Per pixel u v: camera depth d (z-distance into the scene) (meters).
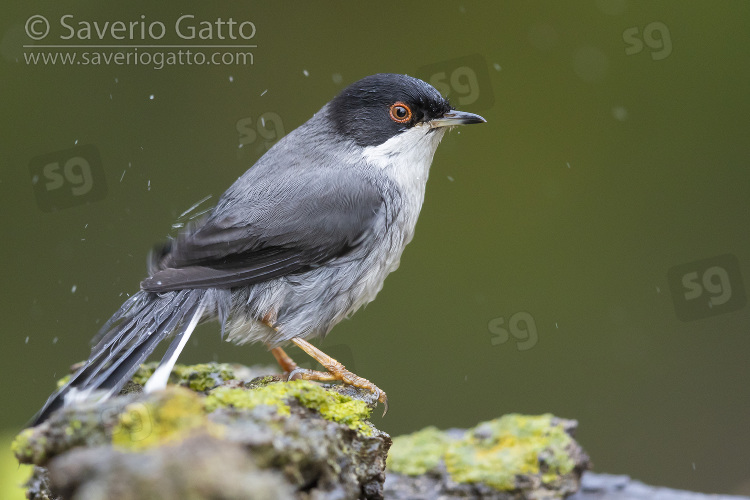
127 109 12.96
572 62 13.70
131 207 12.55
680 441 11.45
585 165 13.38
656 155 13.28
